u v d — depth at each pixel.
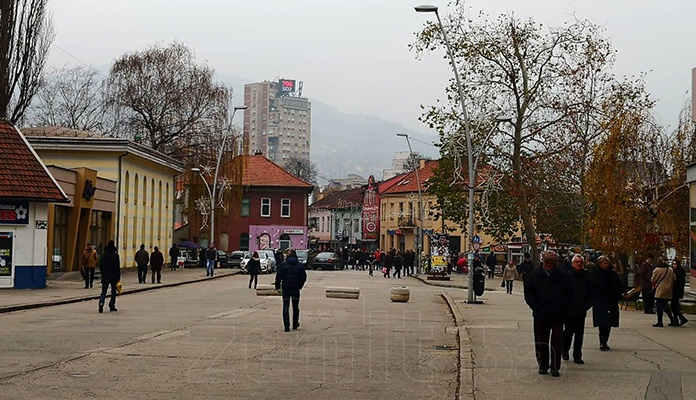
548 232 45.88
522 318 23.27
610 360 14.27
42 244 32.69
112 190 46.97
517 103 44.09
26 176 32.25
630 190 33.25
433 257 55.91
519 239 60.09
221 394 10.58
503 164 44.69
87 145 47.84
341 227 122.50
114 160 48.41
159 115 59.94
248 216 91.06
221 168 63.91
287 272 18.78
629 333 19.20
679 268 21.84
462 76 43.97
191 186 65.69
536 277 12.49
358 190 128.00
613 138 33.31
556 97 43.59
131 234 52.34
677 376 12.42
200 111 60.84
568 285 12.41
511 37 43.62
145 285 38.22
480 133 43.50
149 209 57.19
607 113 40.91
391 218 98.81
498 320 22.47
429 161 100.31
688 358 14.58
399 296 30.53
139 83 59.53
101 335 17.20
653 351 15.62
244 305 27.00
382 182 110.06
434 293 38.62
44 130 51.09
